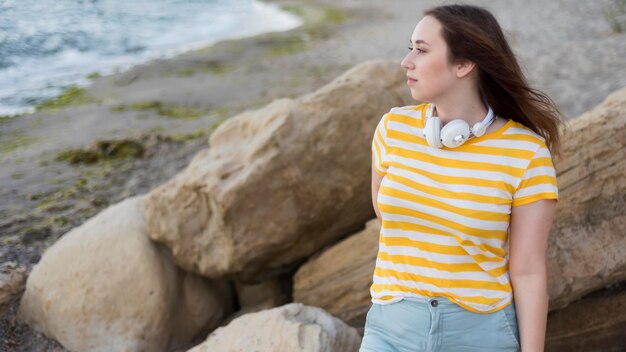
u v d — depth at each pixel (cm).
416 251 219
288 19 2209
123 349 403
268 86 1168
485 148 212
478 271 215
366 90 418
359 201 420
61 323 412
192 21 2128
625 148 344
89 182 707
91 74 1332
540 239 211
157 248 432
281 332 322
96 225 445
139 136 816
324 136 406
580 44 1161
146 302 412
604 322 357
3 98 1134
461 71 212
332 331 332
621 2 1590
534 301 214
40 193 677
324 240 426
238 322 339
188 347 429
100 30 1777
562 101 847
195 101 1084
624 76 925
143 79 1270
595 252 343
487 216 209
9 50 1451
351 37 1653
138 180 711
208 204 404
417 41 216
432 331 218
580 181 350
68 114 1011
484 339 216
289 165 398
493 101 215
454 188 211
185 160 764
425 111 222
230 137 439
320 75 1245
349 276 405
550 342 365
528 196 209
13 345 412
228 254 402
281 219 402
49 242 564
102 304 411
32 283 427
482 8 218
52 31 1650
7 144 862
